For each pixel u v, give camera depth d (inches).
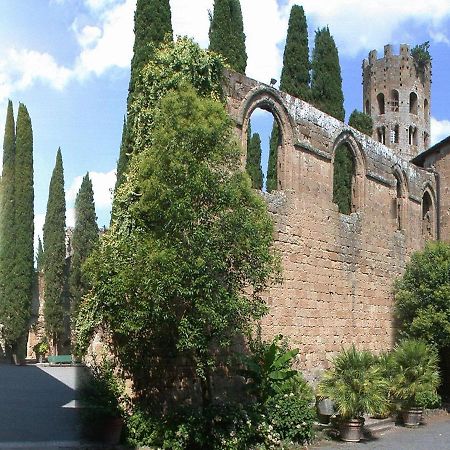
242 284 701.3
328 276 1075.9
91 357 763.4
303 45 1540.4
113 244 727.7
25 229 1876.2
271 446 738.2
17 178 1889.8
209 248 653.3
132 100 850.1
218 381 819.4
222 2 1421.0
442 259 1253.1
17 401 1029.2
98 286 696.4
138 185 700.0
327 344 1056.2
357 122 1787.6
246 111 925.8
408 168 1386.6
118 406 705.6
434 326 1190.9
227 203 672.4
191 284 638.5
